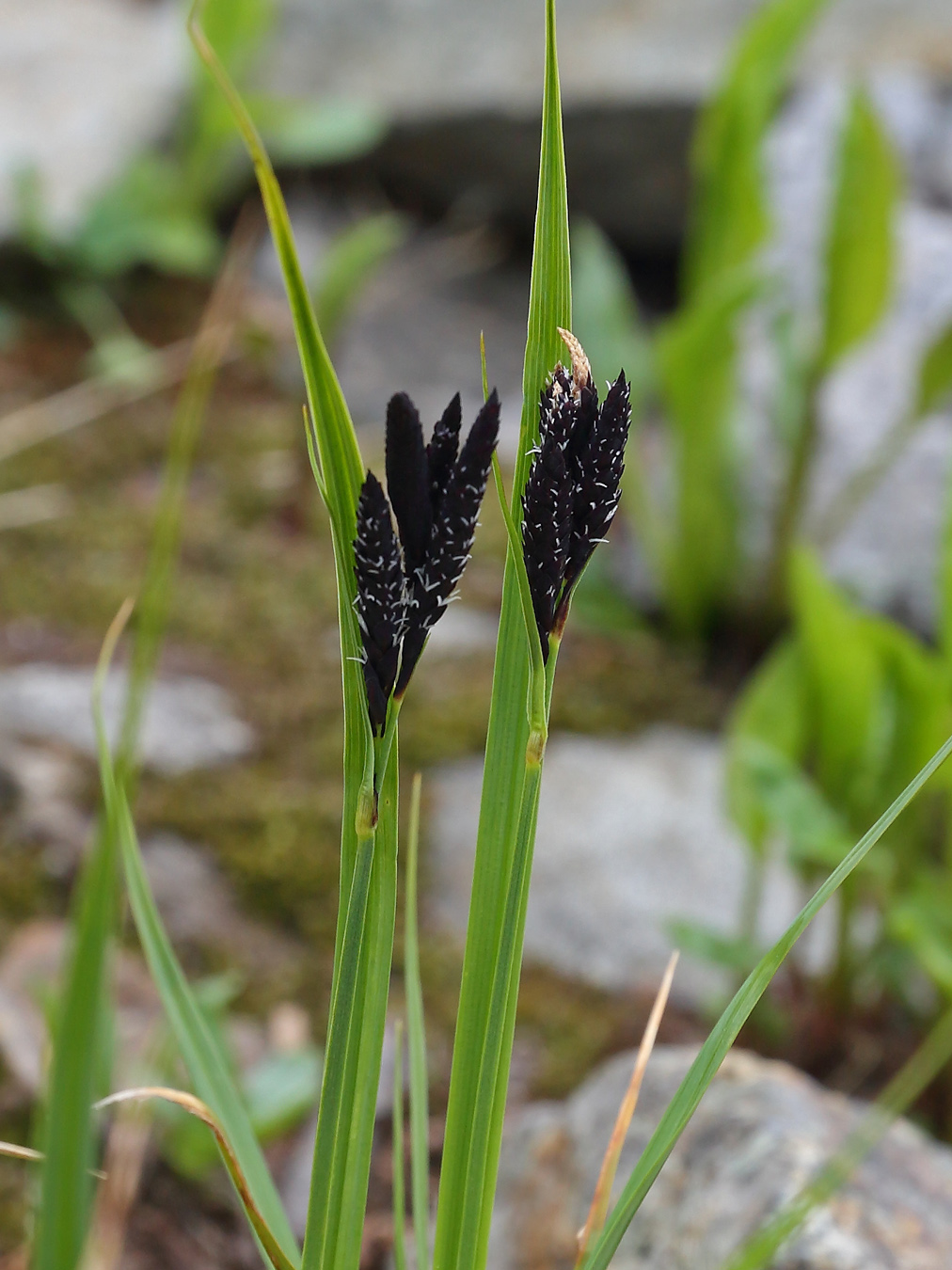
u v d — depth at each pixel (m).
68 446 1.22
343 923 0.36
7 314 1.37
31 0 1.76
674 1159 0.51
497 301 1.60
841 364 1.02
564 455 0.34
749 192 1.02
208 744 0.92
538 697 0.35
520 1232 0.54
